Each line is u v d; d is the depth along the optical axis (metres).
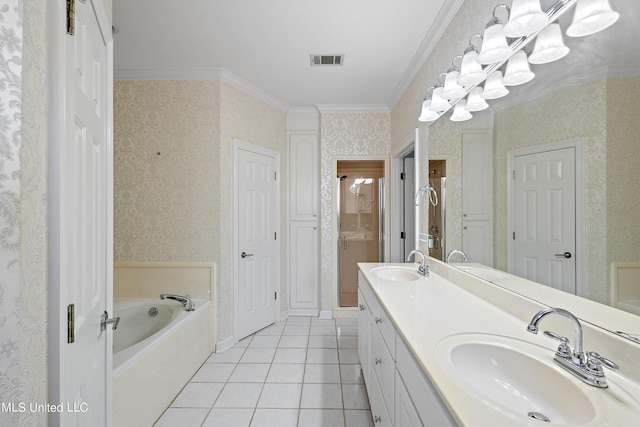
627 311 0.74
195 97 2.54
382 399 1.36
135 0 1.69
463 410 0.61
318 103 3.20
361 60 2.34
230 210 2.65
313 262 3.35
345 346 2.61
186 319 2.06
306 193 3.34
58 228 0.65
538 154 1.05
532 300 1.07
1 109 0.51
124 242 2.56
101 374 1.01
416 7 1.74
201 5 1.73
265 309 3.02
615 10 0.76
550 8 0.97
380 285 1.64
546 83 1.01
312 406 1.80
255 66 2.45
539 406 0.77
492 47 1.12
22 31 0.54
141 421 1.56
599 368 0.71
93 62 0.95
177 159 2.54
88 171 0.89
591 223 0.84
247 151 2.82
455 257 1.69
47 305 0.64
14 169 0.52
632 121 0.72
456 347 0.89
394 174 3.14
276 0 1.69
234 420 1.68
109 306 1.07
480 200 1.43
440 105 1.70
